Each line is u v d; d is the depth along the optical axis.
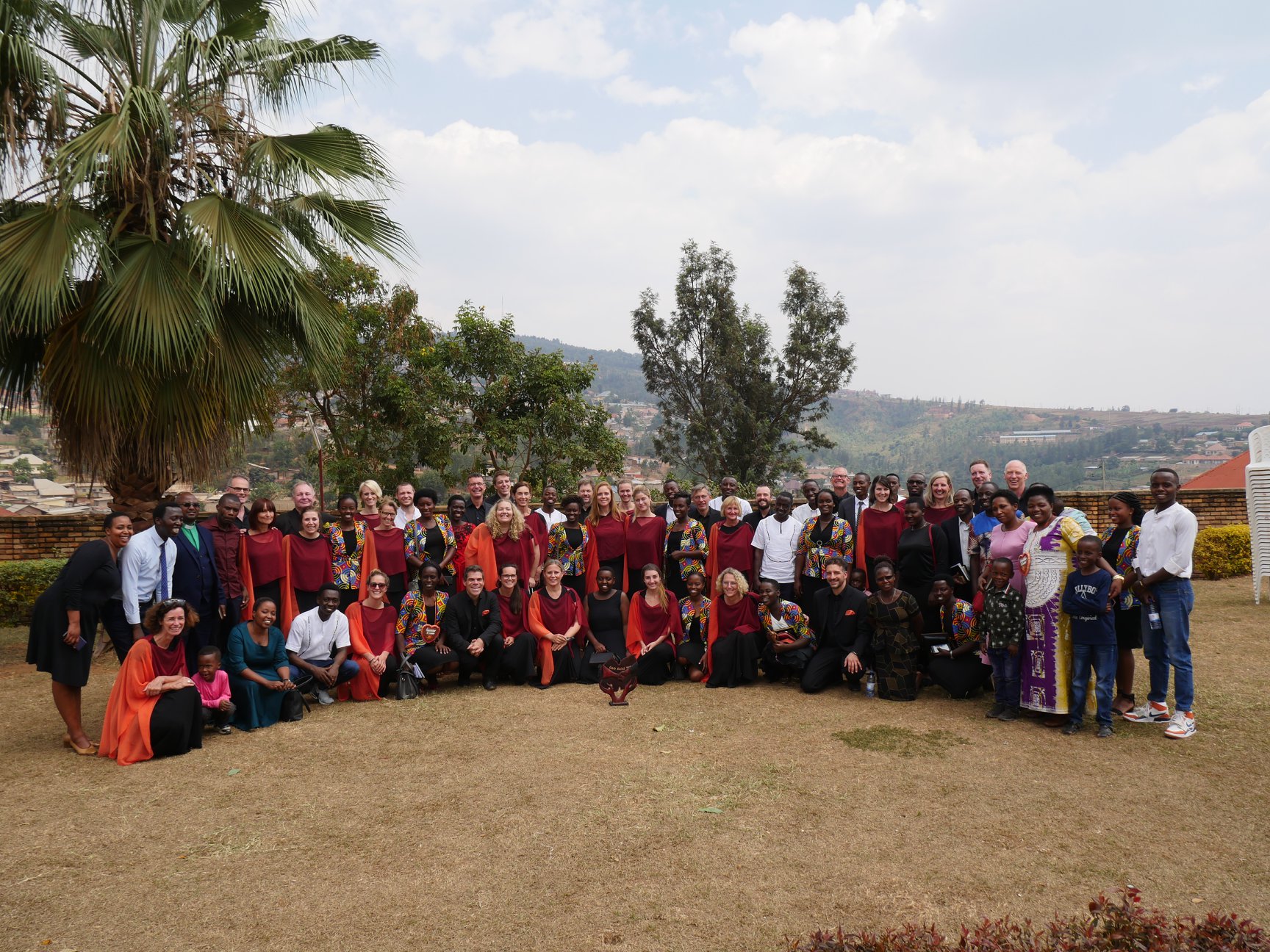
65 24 7.91
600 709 6.76
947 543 7.37
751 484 22.11
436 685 7.69
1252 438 10.78
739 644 7.46
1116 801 4.62
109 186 8.00
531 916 3.55
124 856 4.19
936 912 3.51
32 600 10.83
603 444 16.19
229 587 6.89
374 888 3.82
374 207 9.16
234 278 7.77
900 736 5.85
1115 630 5.78
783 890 3.73
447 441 14.58
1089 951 2.72
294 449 19.03
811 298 23.02
